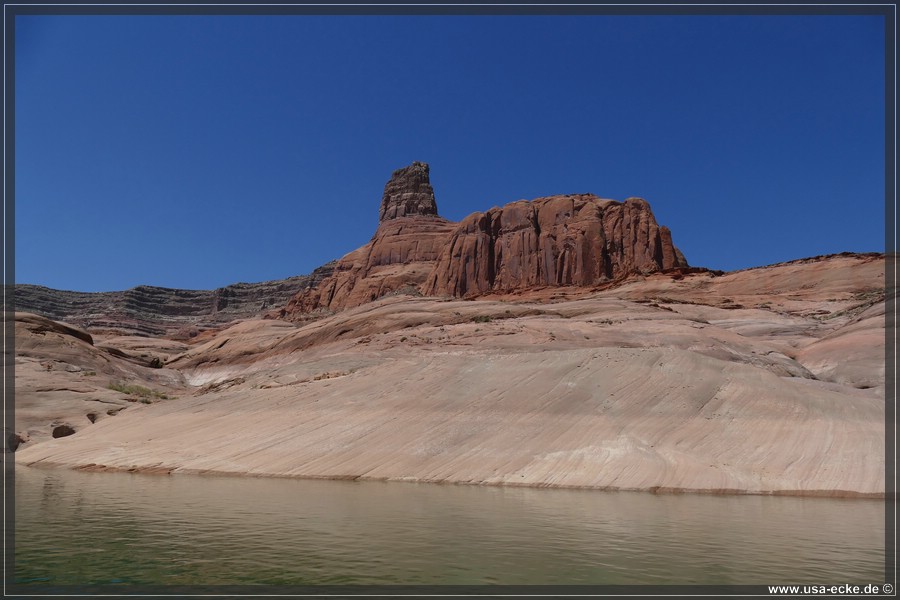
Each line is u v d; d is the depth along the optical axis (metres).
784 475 30.59
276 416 42.59
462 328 69.81
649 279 115.69
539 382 41.88
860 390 45.34
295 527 19.92
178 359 112.50
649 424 35.94
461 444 36.03
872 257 100.56
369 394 44.16
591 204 140.62
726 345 62.53
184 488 29.08
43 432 48.19
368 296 171.88
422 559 16.03
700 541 18.58
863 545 18.27
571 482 31.12
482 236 146.50
